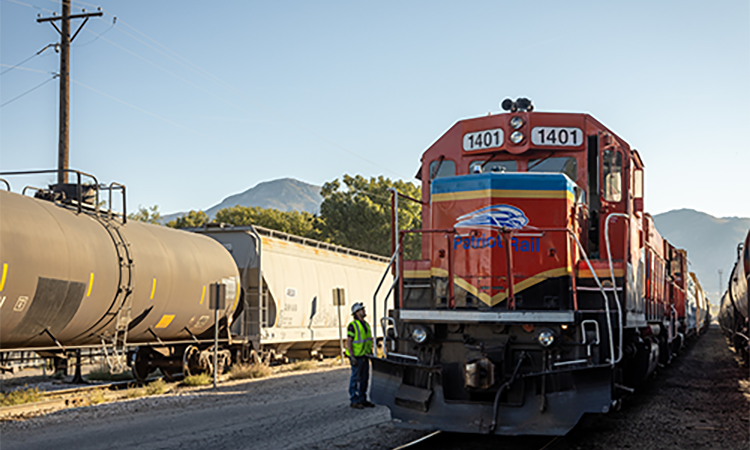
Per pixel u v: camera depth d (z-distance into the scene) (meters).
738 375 19.20
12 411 12.29
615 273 9.52
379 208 50.09
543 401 8.31
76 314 13.87
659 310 16.27
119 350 15.62
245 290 20.94
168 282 16.28
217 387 16.56
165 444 9.38
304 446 9.16
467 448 8.94
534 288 9.35
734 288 26.41
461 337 9.00
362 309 12.76
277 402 13.61
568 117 10.43
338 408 12.60
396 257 9.74
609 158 10.63
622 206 10.65
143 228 16.80
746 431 10.33
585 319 8.83
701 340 44.59
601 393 8.22
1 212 12.38
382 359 9.20
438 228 9.90
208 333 19.20
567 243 9.37
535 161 10.43
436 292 9.76
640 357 12.32
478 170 10.04
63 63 22.86
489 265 9.43
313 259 25.34
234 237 21.69
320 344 26.11
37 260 12.62
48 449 9.11
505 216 9.50
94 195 16.11
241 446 9.22
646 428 10.45
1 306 12.06
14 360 13.75
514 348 8.84
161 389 15.67
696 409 12.53
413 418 8.80
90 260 13.97
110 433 10.22
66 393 15.27
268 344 22.34
